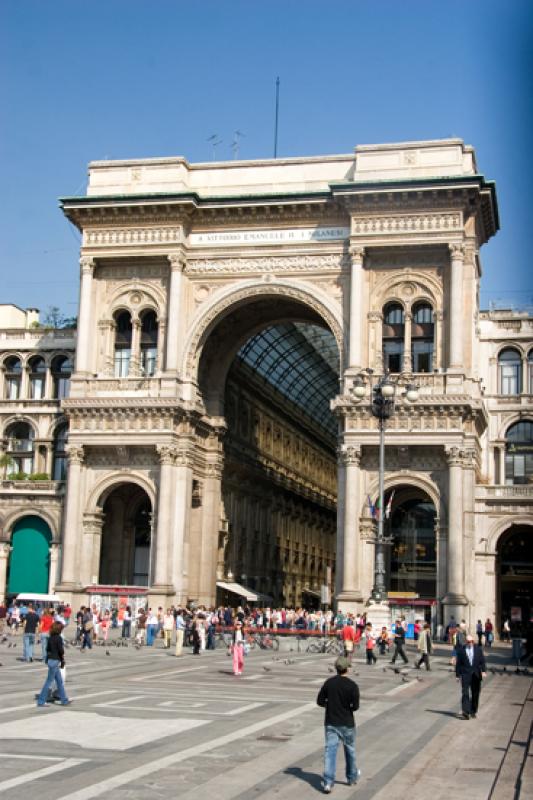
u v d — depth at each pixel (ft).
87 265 240.53
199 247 239.50
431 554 223.92
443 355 220.64
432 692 115.24
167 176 240.73
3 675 119.85
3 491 264.31
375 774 61.98
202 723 81.41
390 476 217.15
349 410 218.79
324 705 58.85
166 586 222.89
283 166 239.50
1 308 306.35
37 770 59.67
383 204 224.53
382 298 226.79
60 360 285.23
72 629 215.92
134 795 53.72
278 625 220.84
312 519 375.86
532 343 271.28
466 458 215.10
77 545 231.09
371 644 155.84
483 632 217.56
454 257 220.02
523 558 265.13
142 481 231.50
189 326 236.84
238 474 279.28
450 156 225.76
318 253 231.91
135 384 233.96
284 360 320.50
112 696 99.81
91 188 243.81
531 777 58.65
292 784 58.59
